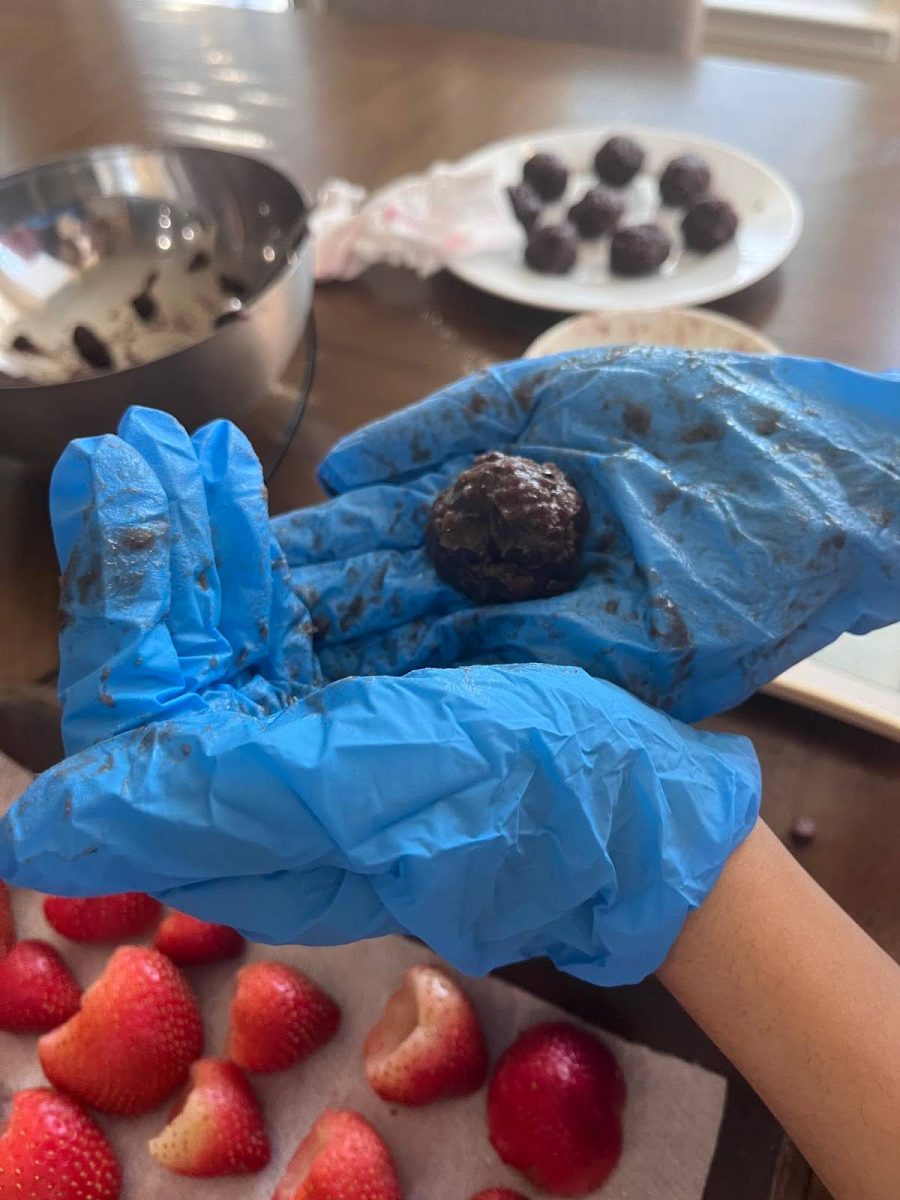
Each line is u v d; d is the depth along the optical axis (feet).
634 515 0.87
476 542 0.90
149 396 1.12
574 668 0.81
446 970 0.94
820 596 0.85
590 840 0.72
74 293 1.50
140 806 0.69
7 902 1.05
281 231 1.42
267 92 2.09
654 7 2.22
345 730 0.71
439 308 1.57
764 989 0.74
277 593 0.92
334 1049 0.94
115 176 1.49
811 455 0.89
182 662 0.80
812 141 1.80
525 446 1.00
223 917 0.75
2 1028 0.99
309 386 1.42
